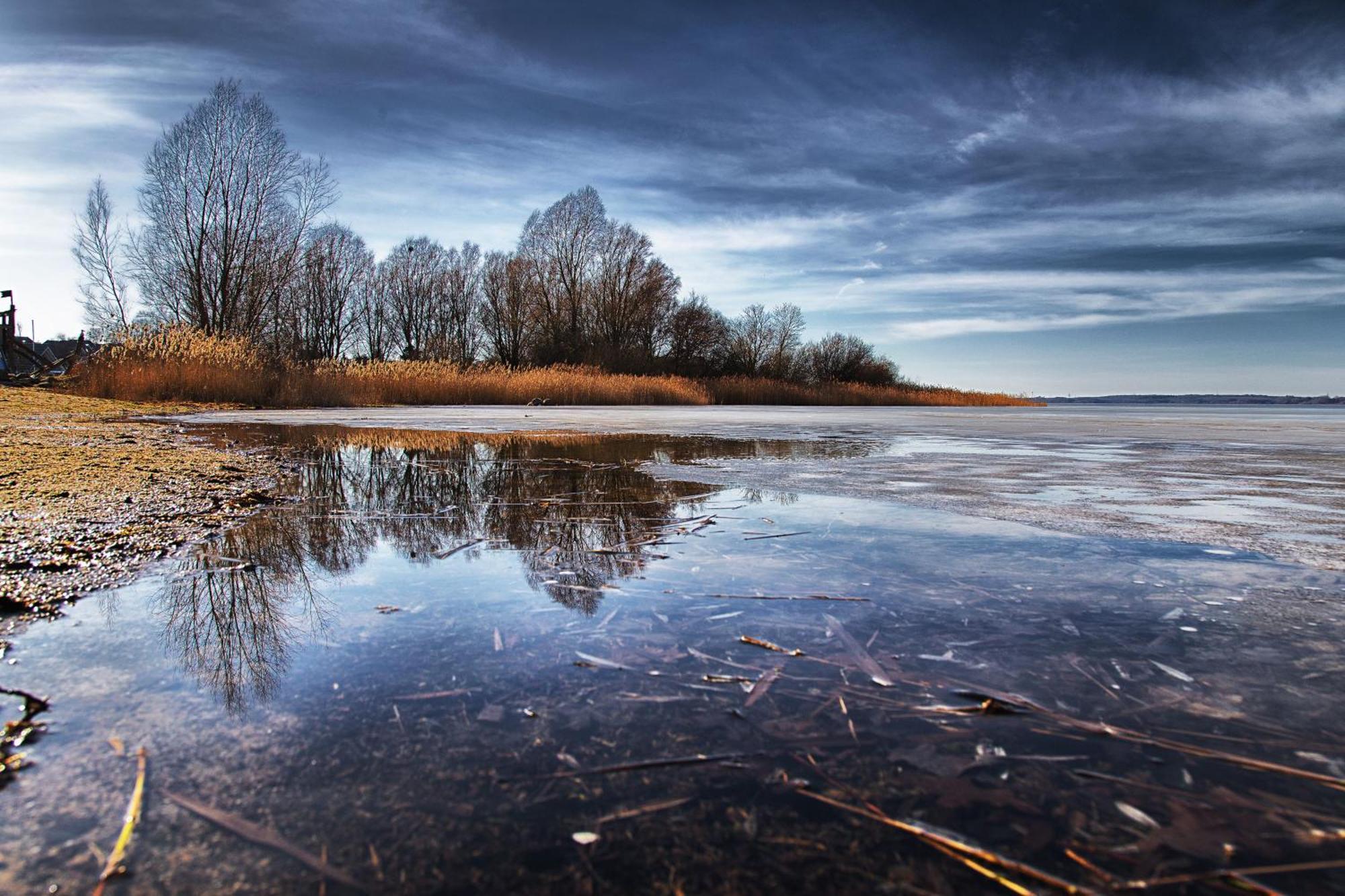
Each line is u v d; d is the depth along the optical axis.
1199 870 0.82
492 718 1.17
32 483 3.49
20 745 1.07
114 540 2.43
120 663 1.40
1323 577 2.02
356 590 1.91
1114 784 0.99
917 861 0.83
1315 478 4.25
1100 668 1.38
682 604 1.79
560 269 42.41
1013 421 12.46
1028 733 1.13
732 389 36.56
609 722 1.16
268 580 2.00
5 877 0.78
